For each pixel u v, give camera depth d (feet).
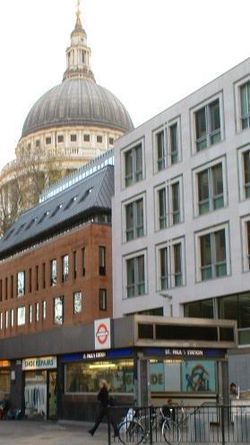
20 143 454.40
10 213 255.70
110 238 166.40
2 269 214.48
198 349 89.30
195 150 132.36
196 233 129.39
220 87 126.52
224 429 61.16
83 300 164.04
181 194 134.31
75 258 170.91
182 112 136.05
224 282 120.98
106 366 92.27
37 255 191.01
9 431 87.61
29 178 265.13
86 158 395.55
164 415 66.69
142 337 83.82
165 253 138.31
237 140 121.08
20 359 115.96
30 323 190.70
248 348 114.62
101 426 91.15
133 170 150.51
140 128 148.77
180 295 131.44
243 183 119.75
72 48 493.36
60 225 183.01
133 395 85.30
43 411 108.88
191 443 63.62
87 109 449.48
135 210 148.46
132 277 148.05
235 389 95.55
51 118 447.42
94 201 169.17
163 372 88.38
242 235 118.11
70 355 99.40
